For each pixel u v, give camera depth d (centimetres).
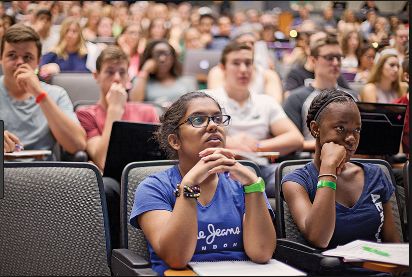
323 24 732
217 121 198
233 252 196
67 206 210
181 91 445
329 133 215
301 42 588
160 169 217
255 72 465
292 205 218
